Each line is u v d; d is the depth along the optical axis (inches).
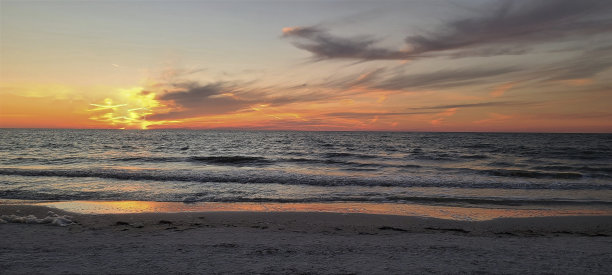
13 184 521.3
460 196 461.1
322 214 343.3
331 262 198.5
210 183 556.1
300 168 838.5
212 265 188.9
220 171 697.0
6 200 410.3
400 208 386.6
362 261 201.5
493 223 316.2
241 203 410.9
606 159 1149.7
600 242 253.0
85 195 444.1
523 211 375.9
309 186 538.3
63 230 269.1
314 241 247.9
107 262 191.2
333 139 3235.7
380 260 203.9
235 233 268.7
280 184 553.3
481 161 1069.1
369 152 1457.9
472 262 201.3
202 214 337.7
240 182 569.6
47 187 497.4
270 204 406.3
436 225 307.9
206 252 214.5
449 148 1780.3
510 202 423.2
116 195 447.2
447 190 512.4
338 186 540.7
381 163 975.0
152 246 226.4
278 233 271.6
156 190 486.6
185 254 209.3
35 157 1069.8
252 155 1273.4
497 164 979.9
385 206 397.1
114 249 218.1
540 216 347.9
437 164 973.2
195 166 858.8
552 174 712.4
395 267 190.7
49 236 248.8
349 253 218.2
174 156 1144.2
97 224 291.6
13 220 296.0
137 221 306.0
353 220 321.7
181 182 562.3
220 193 472.7
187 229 280.1
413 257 210.8
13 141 2231.8
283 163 957.2
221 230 278.1
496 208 391.2
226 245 232.1
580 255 217.3
